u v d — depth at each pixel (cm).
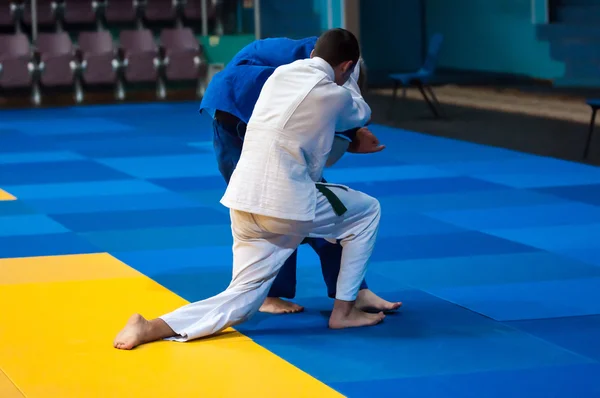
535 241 769
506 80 1944
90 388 448
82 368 475
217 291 632
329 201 513
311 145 499
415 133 1455
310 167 507
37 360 488
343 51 507
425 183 1053
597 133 1357
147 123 1644
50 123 1661
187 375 465
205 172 1144
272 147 496
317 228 516
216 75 552
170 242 782
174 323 517
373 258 718
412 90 2019
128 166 1195
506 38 1939
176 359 488
